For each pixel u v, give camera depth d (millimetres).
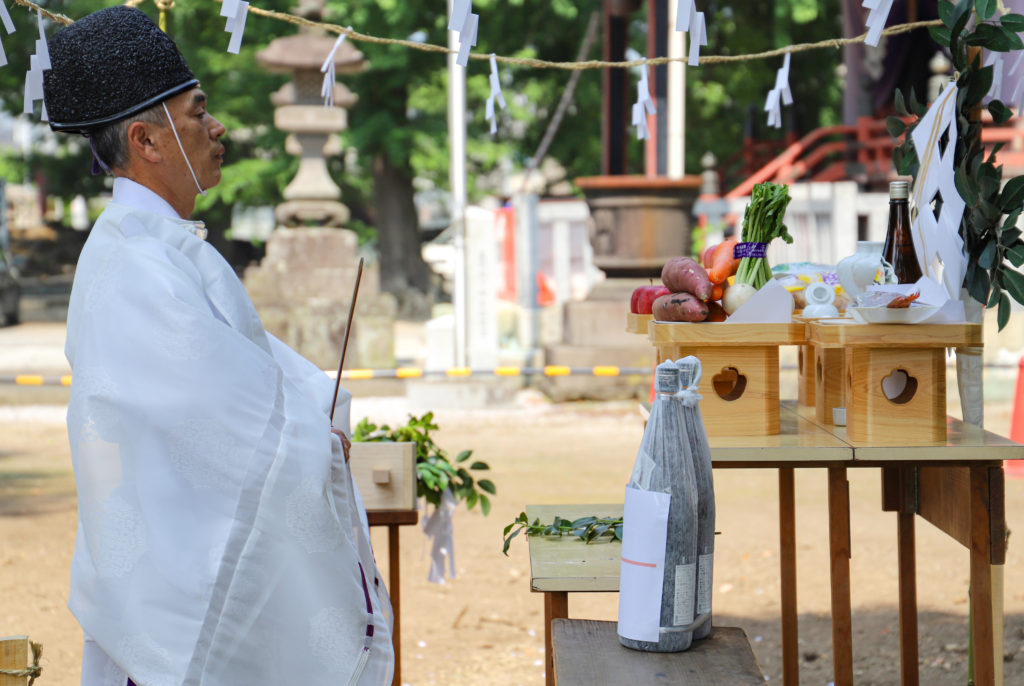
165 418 1981
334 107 12570
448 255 12203
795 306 2824
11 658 2244
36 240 28703
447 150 23594
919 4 14562
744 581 5371
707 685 1771
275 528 2004
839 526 2898
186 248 2150
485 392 11562
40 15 2463
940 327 2359
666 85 12312
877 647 4355
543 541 2551
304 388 2389
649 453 1916
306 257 12547
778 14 22328
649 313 2912
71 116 2145
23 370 13906
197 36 22719
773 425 2561
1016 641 4398
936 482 2910
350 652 2061
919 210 2721
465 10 2572
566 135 25375
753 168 19516
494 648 4539
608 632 2021
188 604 1965
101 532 1978
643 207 12211
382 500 2977
